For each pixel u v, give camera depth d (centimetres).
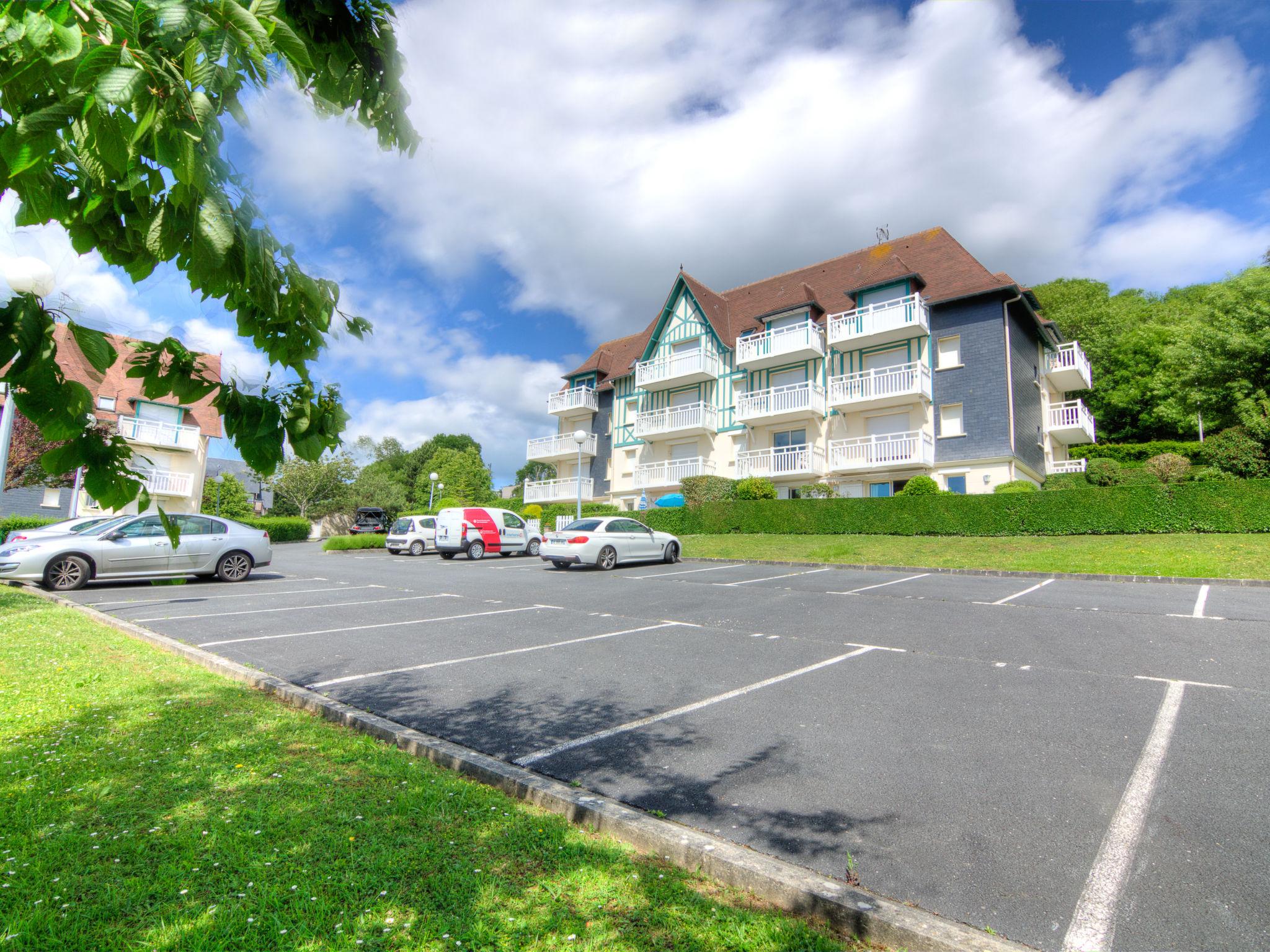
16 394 161
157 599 1064
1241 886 255
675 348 3123
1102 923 233
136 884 243
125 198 150
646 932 223
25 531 1288
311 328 195
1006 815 316
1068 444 3053
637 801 333
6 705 458
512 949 212
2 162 136
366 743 400
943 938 218
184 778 338
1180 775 358
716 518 2358
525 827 298
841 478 2481
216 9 123
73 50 113
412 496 6969
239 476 5694
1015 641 709
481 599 1099
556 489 3406
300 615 914
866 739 421
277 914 227
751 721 458
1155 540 1520
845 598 1067
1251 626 764
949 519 1852
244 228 149
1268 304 2630
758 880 255
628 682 560
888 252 2734
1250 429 1881
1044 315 4178
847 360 2495
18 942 209
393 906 233
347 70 222
